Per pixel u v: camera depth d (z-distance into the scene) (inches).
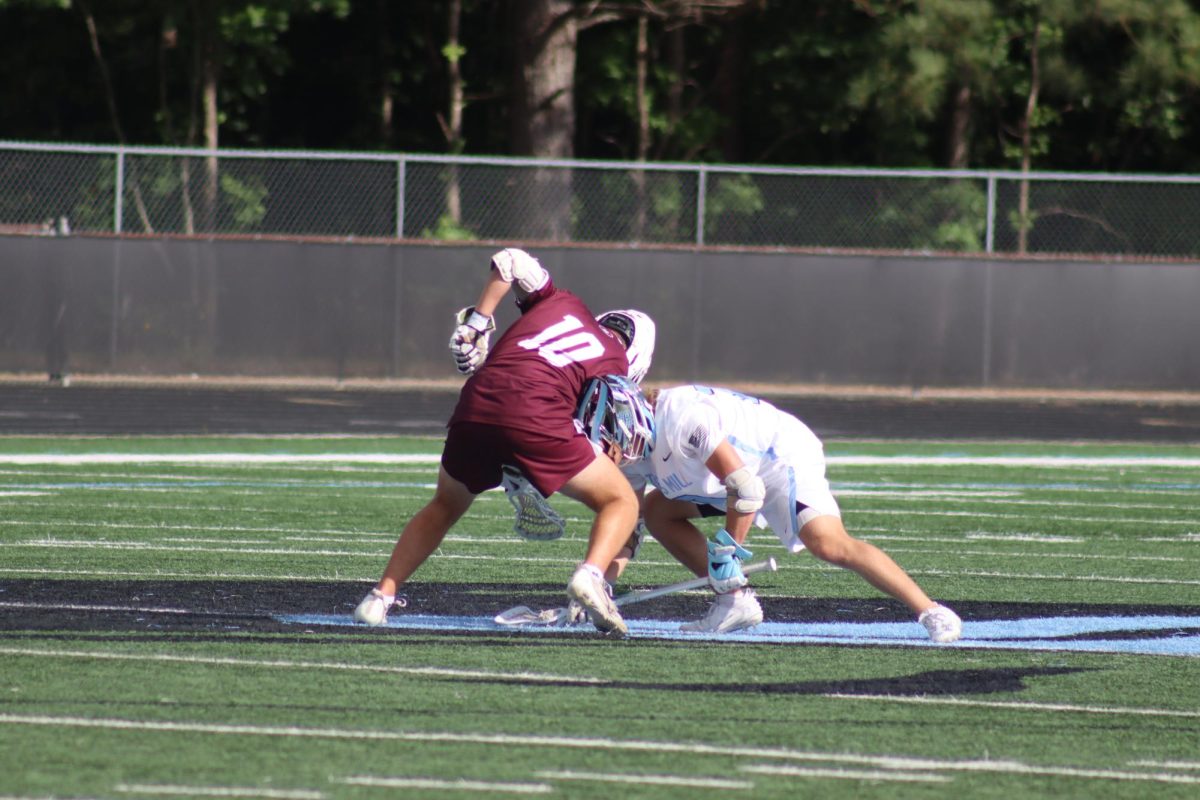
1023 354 3105.3
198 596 1007.0
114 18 4229.8
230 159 3048.7
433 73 4525.1
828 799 595.5
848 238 3238.2
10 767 609.3
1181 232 3260.3
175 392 2861.7
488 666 810.8
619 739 671.8
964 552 1312.7
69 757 625.0
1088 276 3100.4
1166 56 3523.6
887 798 598.9
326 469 1882.4
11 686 740.7
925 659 855.1
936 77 3462.1
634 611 1003.9
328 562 1175.6
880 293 3083.2
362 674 784.3
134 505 1488.7
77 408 2583.7
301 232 3075.8
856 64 4055.1
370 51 4480.8
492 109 4507.9
